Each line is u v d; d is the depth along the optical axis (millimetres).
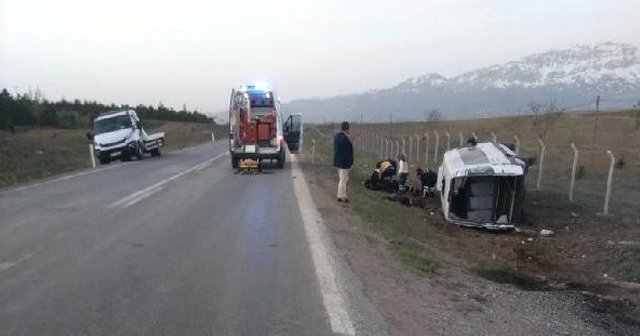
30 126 78812
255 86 25281
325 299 6789
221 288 7129
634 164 27547
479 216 16672
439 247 12867
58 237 10086
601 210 17531
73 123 87000
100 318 5996
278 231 10875
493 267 11438
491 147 18516
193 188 18000
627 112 65312
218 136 87375
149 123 107188
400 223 14344
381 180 21250
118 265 8141
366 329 5895
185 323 5898
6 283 7215
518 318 7141
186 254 8883
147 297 6715
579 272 11820
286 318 6121
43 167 32469
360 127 90875
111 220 11891
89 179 21125
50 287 7059
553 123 49625
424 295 7508
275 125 25469
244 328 5801
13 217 12258
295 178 21609
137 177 21875
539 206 18516
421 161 33312
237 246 9523
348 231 11312
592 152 32125
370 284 7648
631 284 10570
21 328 5691
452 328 6273
